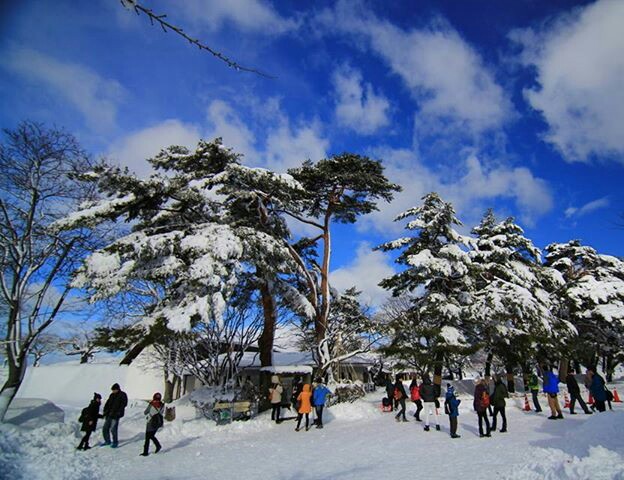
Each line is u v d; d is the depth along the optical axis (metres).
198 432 15.44
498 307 22.31
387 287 26.39
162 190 17.12
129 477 9.41
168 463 10.72
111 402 12.95
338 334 24.97
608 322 28.86
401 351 21.80
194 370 21.67
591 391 14.14
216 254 15.94
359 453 11.05
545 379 14.24
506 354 24.28
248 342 22.69
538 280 30.20
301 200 22.64
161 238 16.58
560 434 11.31
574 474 6.92
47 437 13.30
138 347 17.62
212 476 9.36
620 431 9.16
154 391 32.66
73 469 9.77
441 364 21.95
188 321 15.09
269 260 19.59
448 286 25.27
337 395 21.61
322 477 8.84
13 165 14.79
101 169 15.85
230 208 21.31
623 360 35.25
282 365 25.84
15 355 14.46
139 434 15.01
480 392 12.09
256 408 20.02
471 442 11.30
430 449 10.85
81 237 16.38
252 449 12.34
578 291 29.03
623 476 6.39
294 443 13.05
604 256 35.06
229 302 21.48
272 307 22.42
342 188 23.44
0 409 13.75
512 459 8.99
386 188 22.75
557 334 23.89
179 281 17.77
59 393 33.19
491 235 31.61
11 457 10.79
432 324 23.59
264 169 19.19
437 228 24.70
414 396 16.38
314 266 24.88
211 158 20.08
